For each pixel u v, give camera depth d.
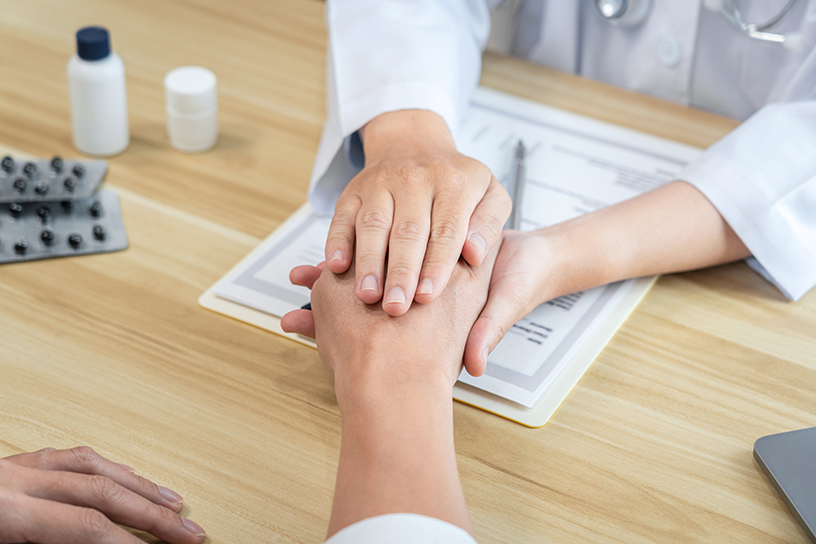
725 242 0.68
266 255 0.69
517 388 0.56
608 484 0.50
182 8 1.09
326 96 0.94
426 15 0.85
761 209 0.67
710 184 0.69
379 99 0.75
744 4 0.92
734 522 0.48
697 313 0.65
